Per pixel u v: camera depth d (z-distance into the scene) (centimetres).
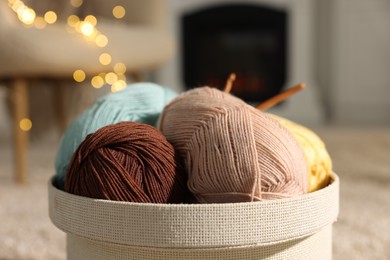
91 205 61
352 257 101
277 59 377
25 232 119
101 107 77
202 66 388
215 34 386
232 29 383
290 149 64
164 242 59
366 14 369
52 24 180
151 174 62
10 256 104
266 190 62
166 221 58
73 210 63
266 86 385
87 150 63
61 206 65
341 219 127
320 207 63
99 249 63
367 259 100
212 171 62
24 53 164
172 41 225
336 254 103
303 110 374
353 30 371
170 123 69
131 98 79
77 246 67
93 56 181
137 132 63
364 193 154
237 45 387
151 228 59
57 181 77
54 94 249
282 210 60
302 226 62
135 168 62
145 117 78
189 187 64
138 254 61
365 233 116
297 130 75
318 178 73
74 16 222
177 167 64
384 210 135
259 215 59
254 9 375
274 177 62
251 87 386
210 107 66
